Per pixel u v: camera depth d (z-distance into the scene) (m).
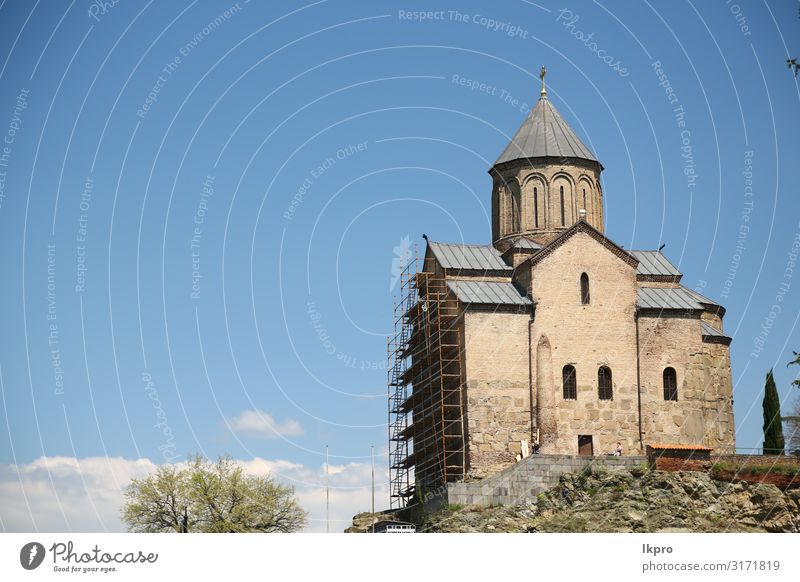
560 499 62.19
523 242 74.50
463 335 68.00
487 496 62.22
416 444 74.31
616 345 69.50
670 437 69.00
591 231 70.62
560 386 68.31
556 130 77.00
